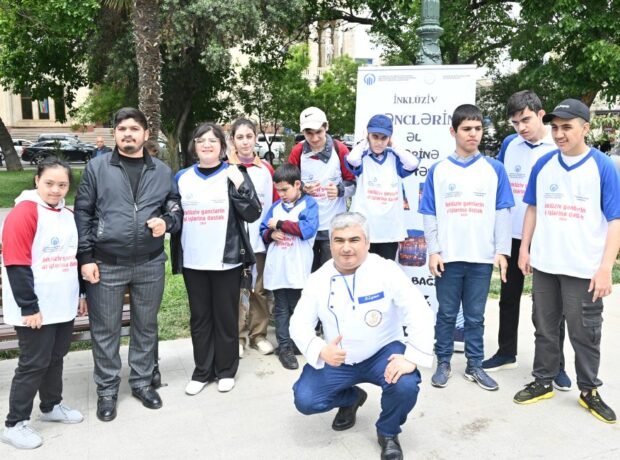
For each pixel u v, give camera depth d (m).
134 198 3.36
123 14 13.80
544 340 3.53
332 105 24.89
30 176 19.58
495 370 4.09
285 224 4.12
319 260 4.57
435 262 3.78
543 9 11.70
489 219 3.68
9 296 2.98
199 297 3.72
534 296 3.56
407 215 4.54
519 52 13.02
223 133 3.76
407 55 17.34
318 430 3.23
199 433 3.20
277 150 25.28
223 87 19.47
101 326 3.39
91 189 3.32
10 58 15.66
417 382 2.79
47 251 3.01
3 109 41.16
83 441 3.12
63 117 21.39
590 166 3.20
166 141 18.25
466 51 17.78
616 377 3.90
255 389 3.80
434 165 3.80
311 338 2.83
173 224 3.51
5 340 3.64
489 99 19.44
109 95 18.69
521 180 3.91
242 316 4.55
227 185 3.67
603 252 3.21
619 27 10.99
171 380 3.95
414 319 2.78
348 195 4.54
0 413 3.43
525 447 3.02
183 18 12.46
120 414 3.44
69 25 13.47
